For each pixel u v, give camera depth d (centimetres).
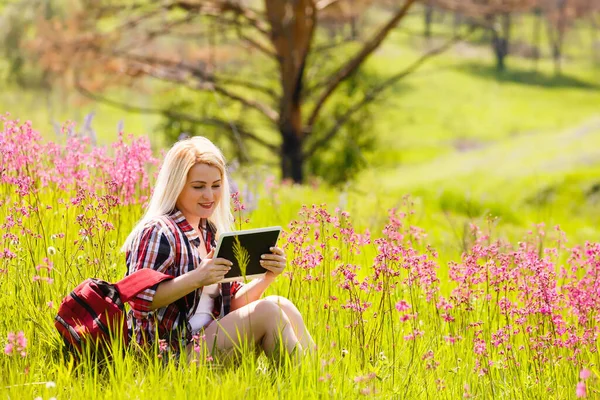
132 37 3209
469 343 716
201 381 561
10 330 637
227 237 608
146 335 617
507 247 960
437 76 11612
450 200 3859
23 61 3256
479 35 13712
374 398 578
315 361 601
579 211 4222
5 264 701
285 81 3234
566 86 12406
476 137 9175
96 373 566
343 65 3538
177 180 635
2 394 534
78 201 738
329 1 3319
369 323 714
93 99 3281
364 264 941
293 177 3278
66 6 3191
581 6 13825
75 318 602
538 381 652
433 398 621
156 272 598
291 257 866
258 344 639
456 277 750
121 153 890
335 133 3459
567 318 828
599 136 5978
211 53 3484
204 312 639
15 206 797
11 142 820
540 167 5312
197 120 3341
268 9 3206
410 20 15112
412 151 8331
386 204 1526
